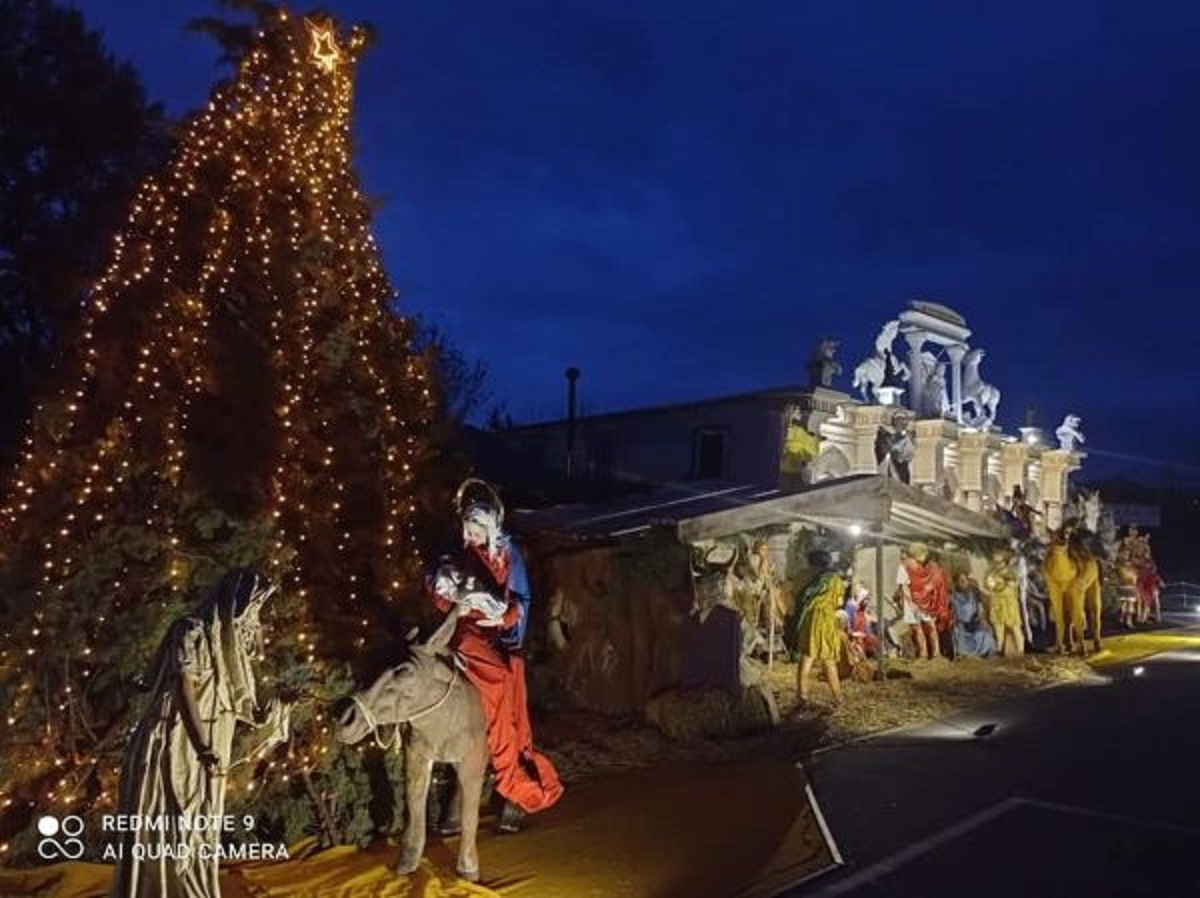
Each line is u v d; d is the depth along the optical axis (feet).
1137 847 31.83
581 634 48.01
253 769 30.66
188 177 38.01
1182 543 211.20
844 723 49.52
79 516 32.45
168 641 21.20
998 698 57.67
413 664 27.63
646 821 33.22
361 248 40.32
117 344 35.09
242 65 39.68
